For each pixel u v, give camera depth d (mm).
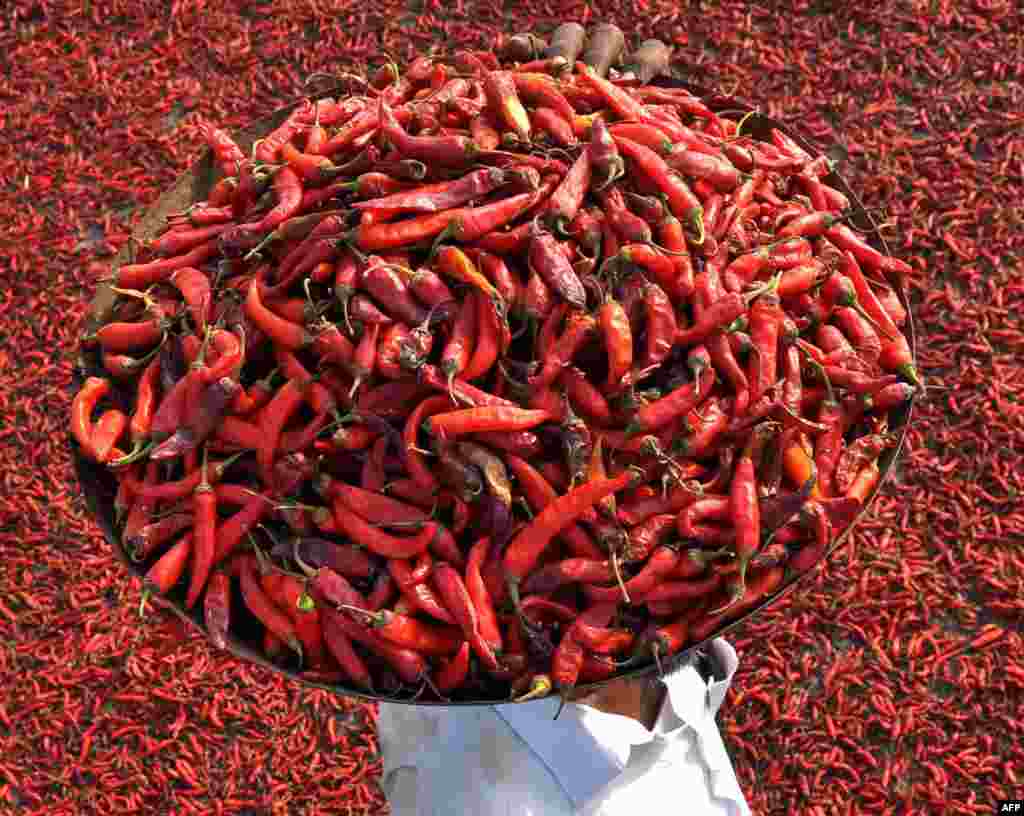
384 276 1930
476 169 2082
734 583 1874
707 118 2486
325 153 2232
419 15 5980
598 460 1895
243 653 1968
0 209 5488
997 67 5535
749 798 4070
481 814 1943
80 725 4312
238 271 2172
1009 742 4098
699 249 2084
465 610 1839
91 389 2182
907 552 4430
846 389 2059
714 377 1969
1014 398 4707
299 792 4168
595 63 2604
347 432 1913
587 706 1949
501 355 1971
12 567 4621
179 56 5891
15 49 5977
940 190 5230
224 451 2043
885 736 4133
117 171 5602
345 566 1962
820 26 5754
